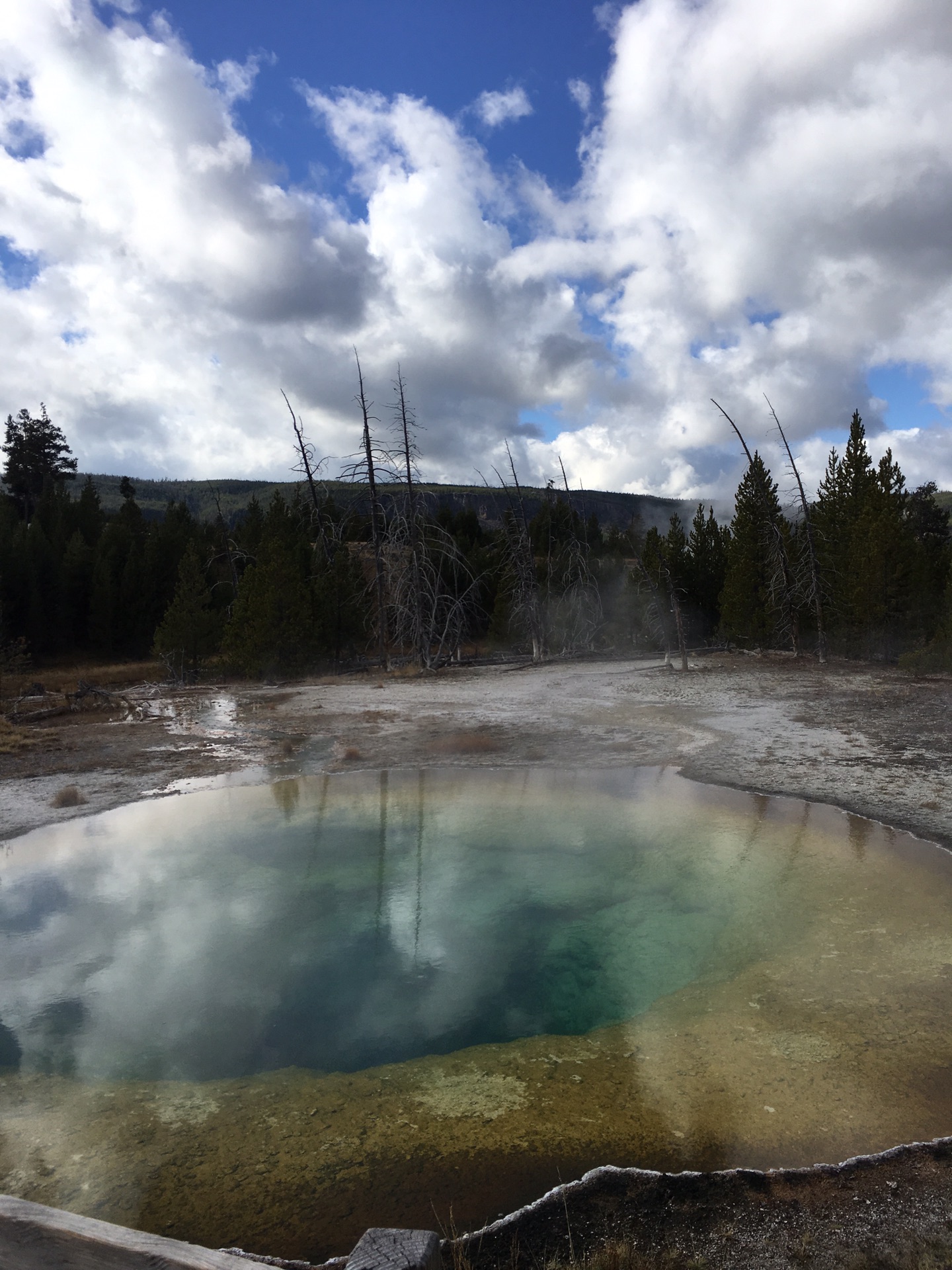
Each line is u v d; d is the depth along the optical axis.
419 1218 3.60
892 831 9.48
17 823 10.97
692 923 7.15
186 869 9.00
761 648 31.42
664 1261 3.04
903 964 6.02
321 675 30.52
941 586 27.70
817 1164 3.78
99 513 59.41
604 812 10.90
